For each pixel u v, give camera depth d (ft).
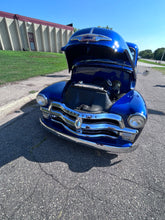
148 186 5.38
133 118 5.48
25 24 62.64
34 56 50.96
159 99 16.74
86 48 7.48
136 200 4.80
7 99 11.81
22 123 9.17
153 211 4.46
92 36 6.03
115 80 8.27
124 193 5.04
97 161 6.56
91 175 5.75
